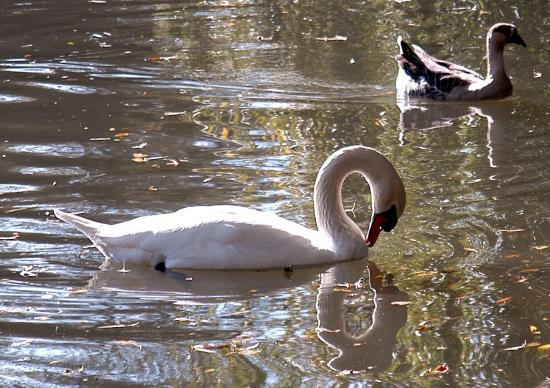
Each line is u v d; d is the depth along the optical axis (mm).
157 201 15656
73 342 11477
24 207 15391
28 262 13609
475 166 17531
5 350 11266
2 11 30375
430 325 11906
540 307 12266
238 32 27891
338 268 13750
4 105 21125
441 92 22688
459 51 26594
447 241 14383
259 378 10656
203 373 10766
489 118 21047
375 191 13977
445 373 10734
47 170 17031
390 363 11008
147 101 21625
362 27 28484
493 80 22766
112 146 18406
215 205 15312
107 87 22656
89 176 16750
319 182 14086
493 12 29594
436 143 19062
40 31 27875
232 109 21141
